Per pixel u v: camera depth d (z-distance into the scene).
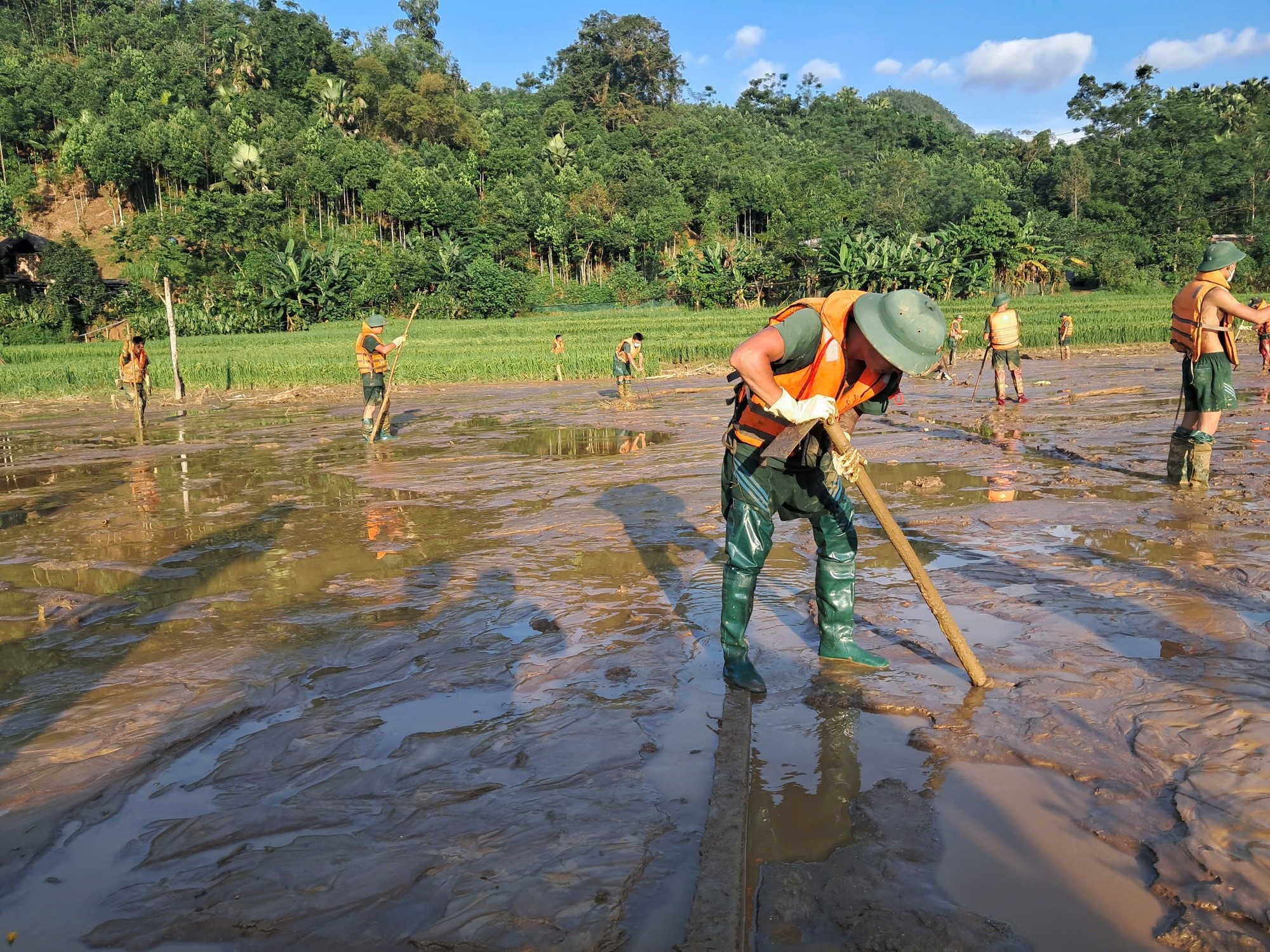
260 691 3.51
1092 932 1.96
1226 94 124.56
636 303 81.06
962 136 164.62
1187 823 2.37
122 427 15.43
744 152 119.56
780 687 3.45
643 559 5.48
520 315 72.44
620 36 132.25
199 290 70.50
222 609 4.64
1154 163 93.31
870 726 3.08
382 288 70.12
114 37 113.44
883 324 3.15
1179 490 6.99
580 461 9.73
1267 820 2.36
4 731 3.18
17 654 4.01
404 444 11.74
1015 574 4.84
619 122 126.88
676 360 31.03
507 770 2.79
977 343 36.34
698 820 2.46
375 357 11.98
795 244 72.12
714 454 9.91
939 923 1.98
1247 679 3.29
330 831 2.46
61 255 59.62
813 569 5.12
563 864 2.23
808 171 107.38
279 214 76.81
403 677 3.65
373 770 2.80
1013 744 2.88
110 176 79.88
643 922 2.01
